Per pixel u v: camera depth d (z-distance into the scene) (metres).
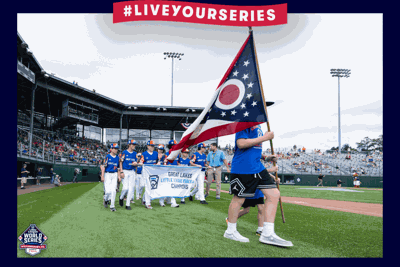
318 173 31.83
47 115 31.67
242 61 4.07
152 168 6.98
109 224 4.62
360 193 15.47
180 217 5.39
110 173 6.43
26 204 7.47
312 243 3.61
